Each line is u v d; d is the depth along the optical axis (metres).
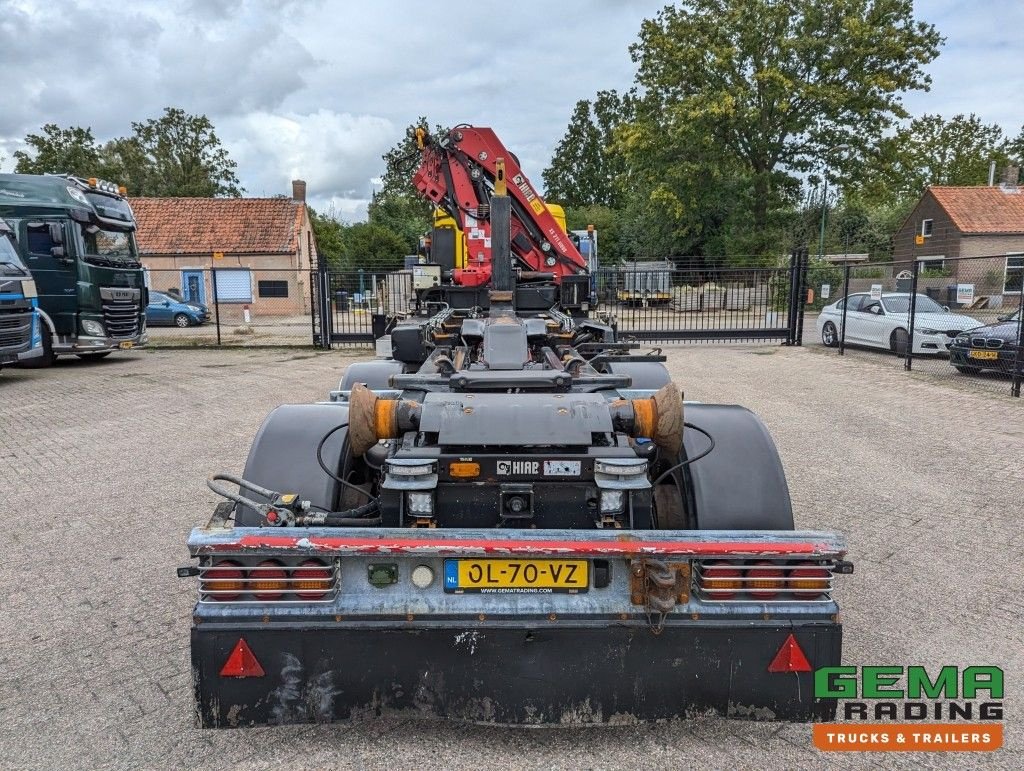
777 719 2.47
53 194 13.38
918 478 6.10
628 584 2.48
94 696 2.97
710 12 37.34
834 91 35.12
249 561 2.43
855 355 15.06
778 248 38.84
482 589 2.47
